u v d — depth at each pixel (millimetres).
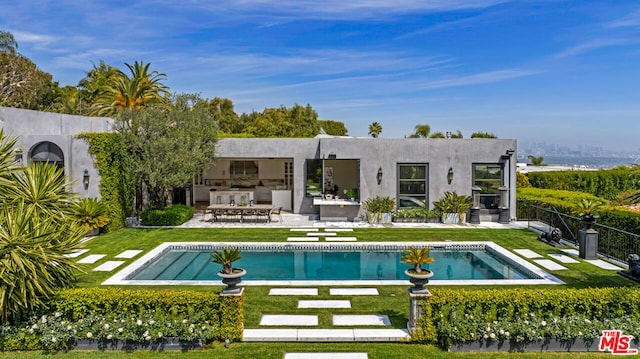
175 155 16047
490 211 18641
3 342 6844
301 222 18047
